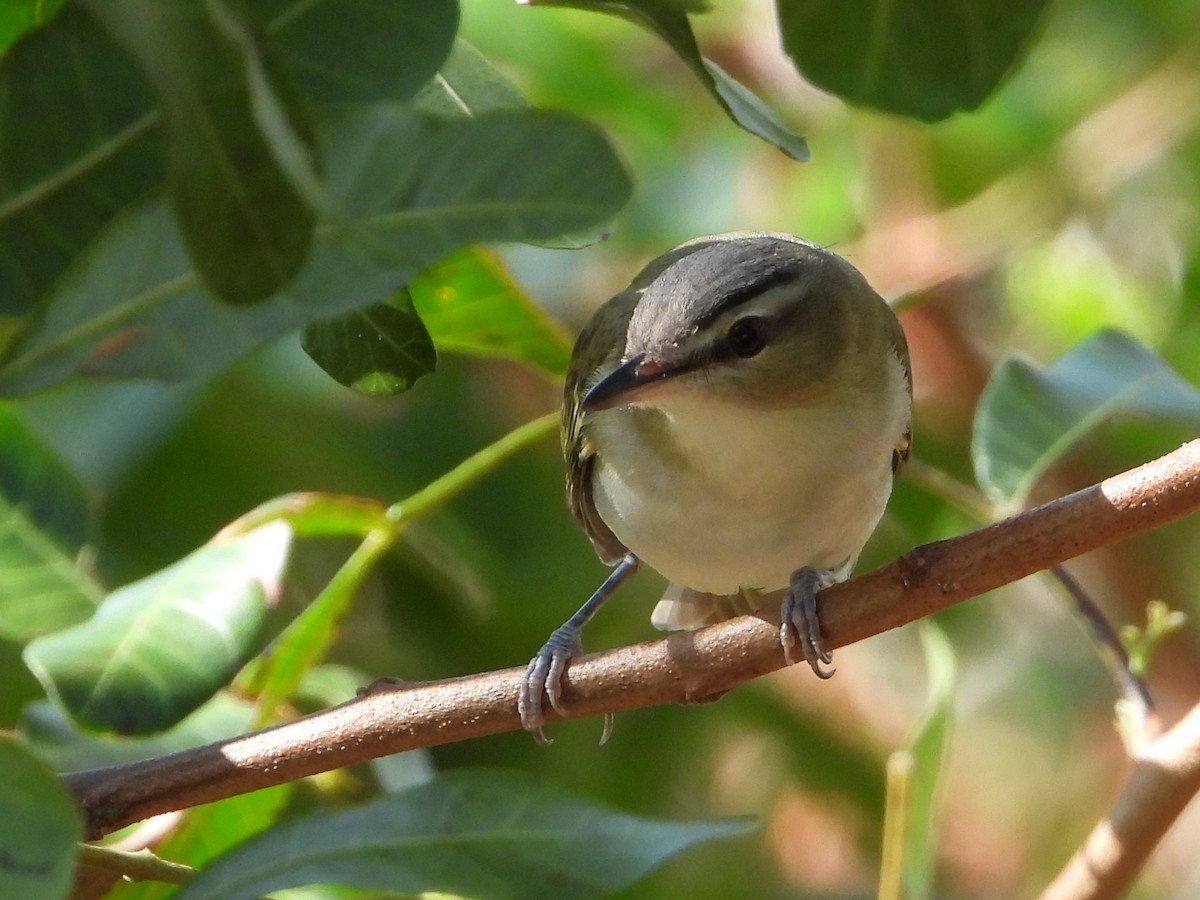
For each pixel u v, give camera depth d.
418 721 5.77
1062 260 13.74
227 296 3.91
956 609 13.71
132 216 4.35
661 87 12.76
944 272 12.28
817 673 6.20
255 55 3.84
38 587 7.45
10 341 4.38
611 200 4.29
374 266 4.23
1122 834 6.72
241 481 10.63
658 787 11.09
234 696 7.71
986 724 14.70
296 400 10.88
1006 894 13.85
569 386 8.95
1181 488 5.38
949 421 12.62
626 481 8.48
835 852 12.72
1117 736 14.44
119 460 9.93
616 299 9.00
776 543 8.48
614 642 11.12
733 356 7.96
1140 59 13.32
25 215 4.74
